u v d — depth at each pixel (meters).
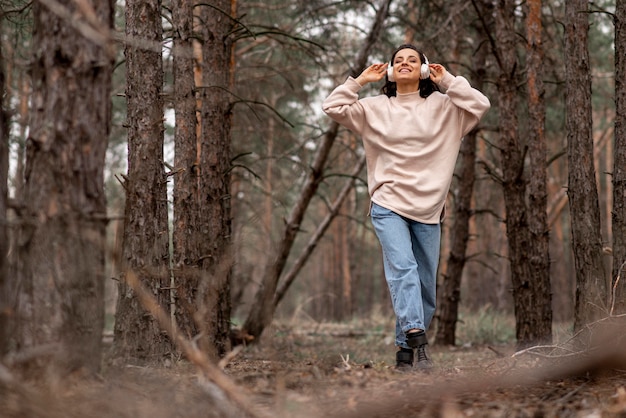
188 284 4.64
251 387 2.80
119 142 12.78
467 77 10.03
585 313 4.30
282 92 12.41
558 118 10.40
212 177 5.78
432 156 4.14
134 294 3.48
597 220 4.48
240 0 10.14
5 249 2.59
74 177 2.54
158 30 3.93
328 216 9.63
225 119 6.04
